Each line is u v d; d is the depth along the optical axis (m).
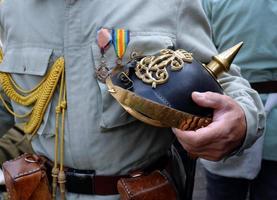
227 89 1.02
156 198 0.96
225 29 1.82
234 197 2.00
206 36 1.04
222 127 0.85
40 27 1.01
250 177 1.80
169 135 1.04
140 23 0.97
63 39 1.00
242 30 1.76
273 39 1.71
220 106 0.85
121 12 0.97
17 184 1.00
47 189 1.03
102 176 1.00
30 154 1.08
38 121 1.03
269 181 1.88
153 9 0.98
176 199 0.99
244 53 1.78
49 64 1.00
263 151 1.80
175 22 0.99
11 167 1.03
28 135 1.08
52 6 1.00
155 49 0.96
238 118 0.87
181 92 0.84
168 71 0.85
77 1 0.98
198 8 1.02
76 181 1.02
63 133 1.00
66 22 0.99
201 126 0.85
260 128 1.02
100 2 0.98
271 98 1.76
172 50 0.94
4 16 1.06
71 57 0.99
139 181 0.97
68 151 1.00
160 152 1.04
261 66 1.75
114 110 0.96
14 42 1.05
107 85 0.90
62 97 1.00
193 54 1.01
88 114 0.98
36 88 1.03
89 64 0.98
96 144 0.99
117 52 0.96
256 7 1.71
